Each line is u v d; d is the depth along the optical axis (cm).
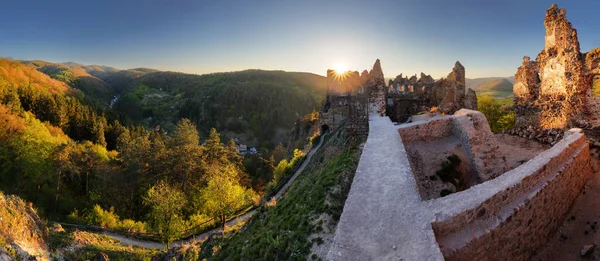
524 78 2727
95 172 4619
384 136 1609
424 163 1561
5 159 3975
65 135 6250
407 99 3541
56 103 7081
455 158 1600
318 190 1356
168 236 2814
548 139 2103
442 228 802
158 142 5594
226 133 13488
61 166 4119
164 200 3103
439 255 668
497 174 1566
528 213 1045
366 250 749
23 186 3828
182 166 4984
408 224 820
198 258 1856
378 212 900
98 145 6512
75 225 3209
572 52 2292
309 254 1003
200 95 17238
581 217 1349
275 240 1155
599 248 1160
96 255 2233
